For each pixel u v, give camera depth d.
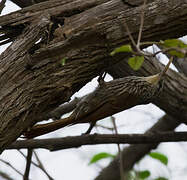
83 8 6.78
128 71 9.71
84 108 9.27
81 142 9.30
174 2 6.47
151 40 6.54
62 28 6.50
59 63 6.43
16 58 6.48
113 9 6.54
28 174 9.27
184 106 9.80
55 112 9.35
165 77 9.80
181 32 6.59
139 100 9.77
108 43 6.46
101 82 9.38
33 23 6.67
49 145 9.17
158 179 9.54
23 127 6.39
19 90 6.34
